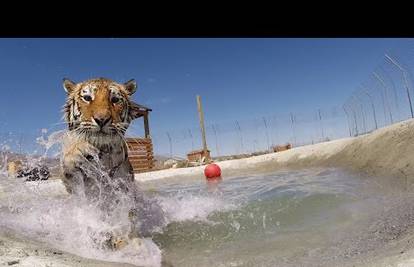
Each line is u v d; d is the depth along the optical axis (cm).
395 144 234
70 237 111
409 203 133
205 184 338
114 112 128
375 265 67
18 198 158
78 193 130
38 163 172
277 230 130
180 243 127
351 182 210
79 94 129
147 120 550
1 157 168
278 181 279
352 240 102
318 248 101
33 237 101
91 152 126
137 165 527
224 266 99
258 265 96
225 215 162
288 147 666
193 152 623
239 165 459
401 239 87
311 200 169
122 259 99
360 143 306
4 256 72
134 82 144
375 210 134
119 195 134
